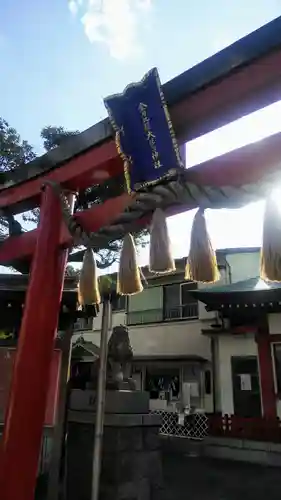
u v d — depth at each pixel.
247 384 13.50
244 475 9.37
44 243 3.98
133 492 4.43
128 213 3.27
